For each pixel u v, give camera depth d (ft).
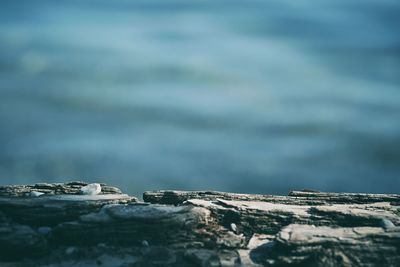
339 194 23.06
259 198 22.72
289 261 18.20
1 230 19.58
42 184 23.56
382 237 18.93
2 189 23.07
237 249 19.72
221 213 21.38
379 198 22.70
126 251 19.65
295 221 20.70
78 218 21.09
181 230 20.40
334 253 18.33
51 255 19.67
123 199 22.07
